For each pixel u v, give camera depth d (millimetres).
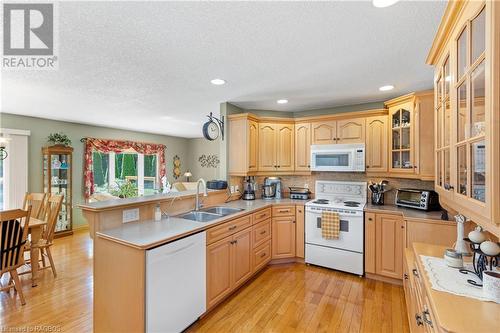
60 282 2850
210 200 3195
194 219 2631
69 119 4816
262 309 2322
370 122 3262
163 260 1774
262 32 1687
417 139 2738
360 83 2756
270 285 2789
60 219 4711
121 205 2148
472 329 888
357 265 3000
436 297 1106
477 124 965
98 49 1914
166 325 1794
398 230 2770
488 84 824
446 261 1463
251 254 2881
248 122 3473
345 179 3703
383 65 2270
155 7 1409
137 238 1792
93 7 1409
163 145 7367
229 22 1565
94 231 1973
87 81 2605
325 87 2889
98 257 1929
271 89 2953
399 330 2025
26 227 2492
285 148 3781
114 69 2297
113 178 6133
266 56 2062
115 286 1812
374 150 3230
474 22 980
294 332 2004
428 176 2682
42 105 3650
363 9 1442
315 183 3861
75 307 2342
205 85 2789
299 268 3260
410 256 2049
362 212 2973
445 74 1431
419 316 1419
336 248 3135
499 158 799
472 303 1056
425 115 2686
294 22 1569
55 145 4578
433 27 1637
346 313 2262
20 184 4328
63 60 2096
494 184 807
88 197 5328
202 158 8109
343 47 1913
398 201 3090
